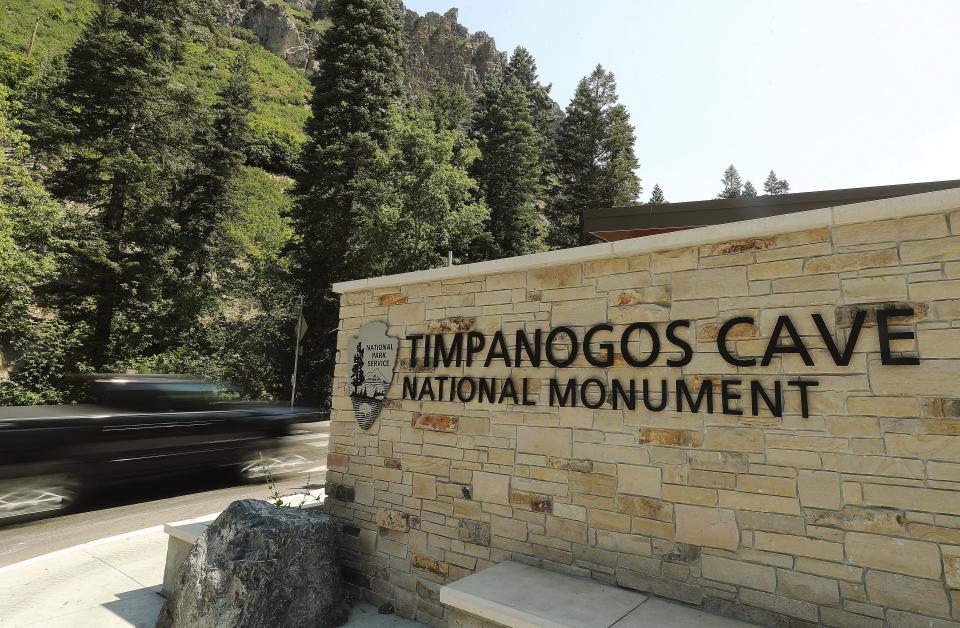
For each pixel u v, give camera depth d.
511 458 4.02
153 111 22.08
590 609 3.00
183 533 4.73
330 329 23.09
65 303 20.30
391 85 25.98
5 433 6.73
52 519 7.19
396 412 4.86
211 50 70.88
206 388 9.80
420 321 4.86
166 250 23.70
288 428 10.46
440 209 23.84
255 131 56.19
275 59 87.00
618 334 3.62
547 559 3.70
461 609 3.30
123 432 7.88
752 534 2.92
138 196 21.59
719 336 3.20
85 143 20.36
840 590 2.64
